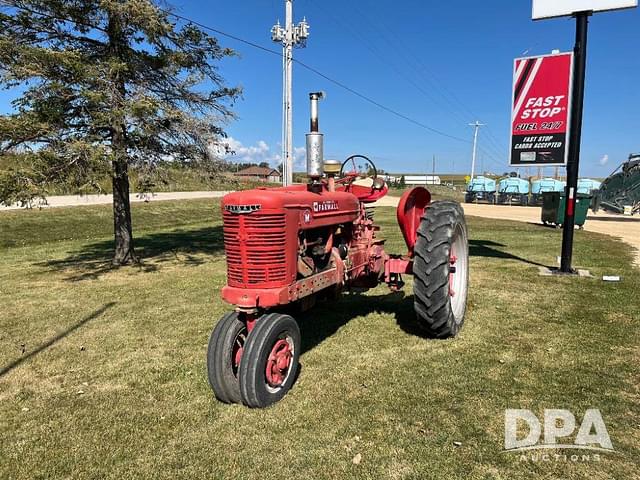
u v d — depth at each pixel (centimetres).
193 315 595
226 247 358
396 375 392
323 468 274
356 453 288
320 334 495
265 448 295
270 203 341
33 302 670
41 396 377
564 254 784
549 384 372
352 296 650
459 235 517
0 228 1440
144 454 293
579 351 438
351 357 432
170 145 950
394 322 534
